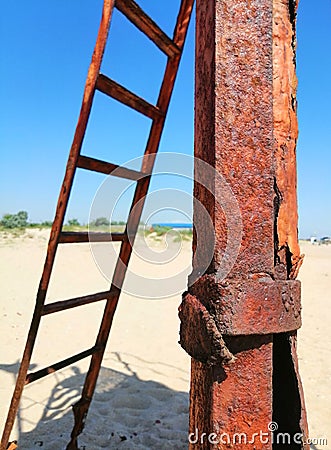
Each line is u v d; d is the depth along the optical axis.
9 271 10.16
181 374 4.30
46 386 3.93
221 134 1.35
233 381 1.33
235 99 1.37
